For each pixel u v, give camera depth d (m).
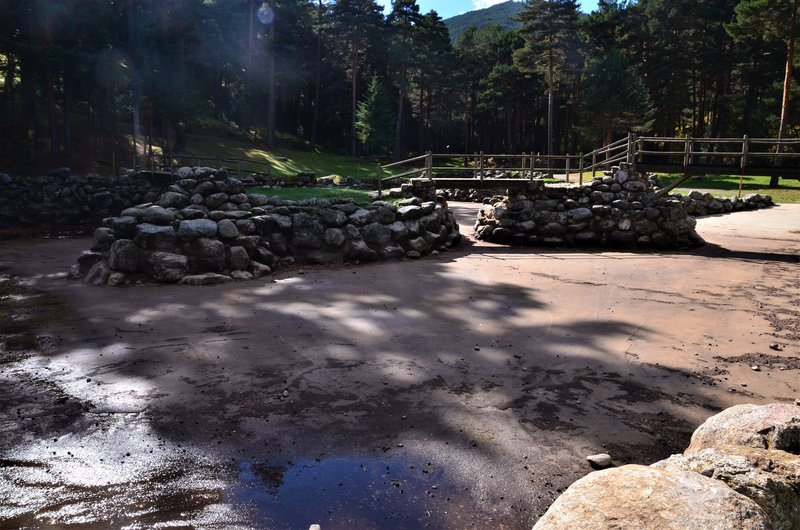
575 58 55.72
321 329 8.61
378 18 65.00
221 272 12.31
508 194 18.78
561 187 18.33
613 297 10.80
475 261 14.65
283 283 11.80
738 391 6.36
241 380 6.63
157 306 9.91
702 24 57.91
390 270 13.27
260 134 57.66
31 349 7.66
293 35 61.22
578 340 8.21
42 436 5.28
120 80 31.69
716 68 55.66
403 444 5.17
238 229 13.22
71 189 22.59
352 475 4.66
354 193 18.69
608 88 49.00
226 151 43.72
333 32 64.31
